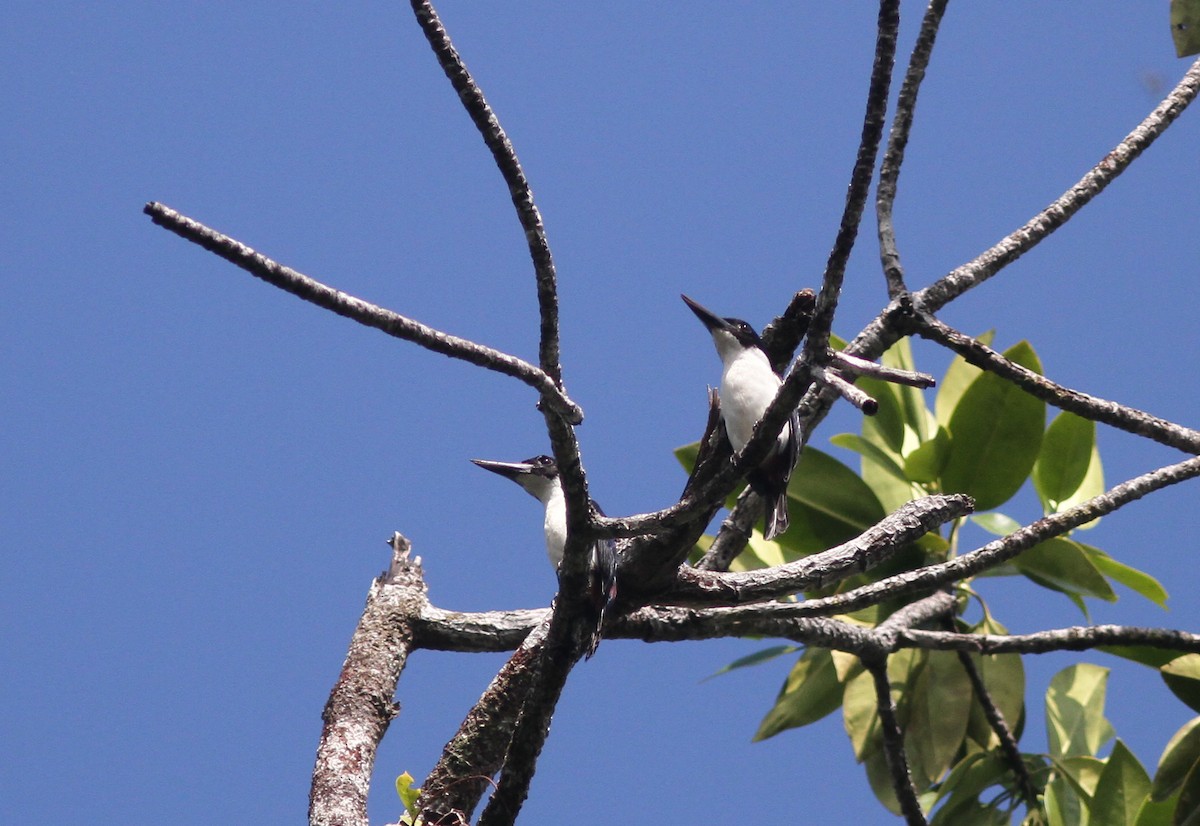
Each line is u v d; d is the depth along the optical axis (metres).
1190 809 9.65
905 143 10.57
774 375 10.59
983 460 11.41
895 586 8.87
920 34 10.49
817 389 10.11
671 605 8.30
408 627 9.82
